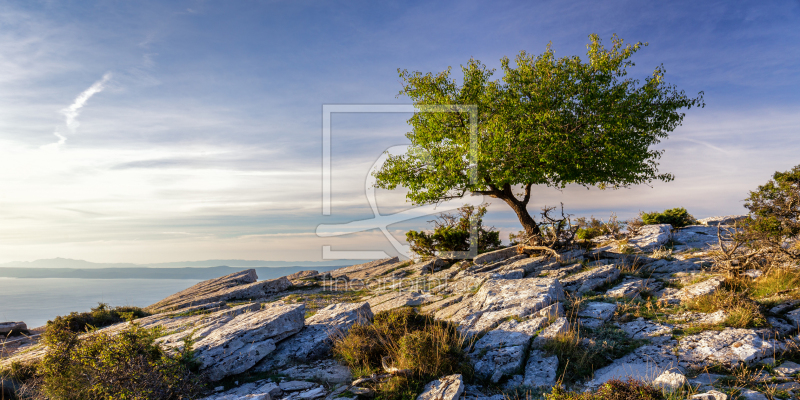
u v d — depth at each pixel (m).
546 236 19.27
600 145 18.55
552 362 6.91
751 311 8.00
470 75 20.66
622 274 13.23
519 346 7.38
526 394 5.95
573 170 19.17
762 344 6.69
